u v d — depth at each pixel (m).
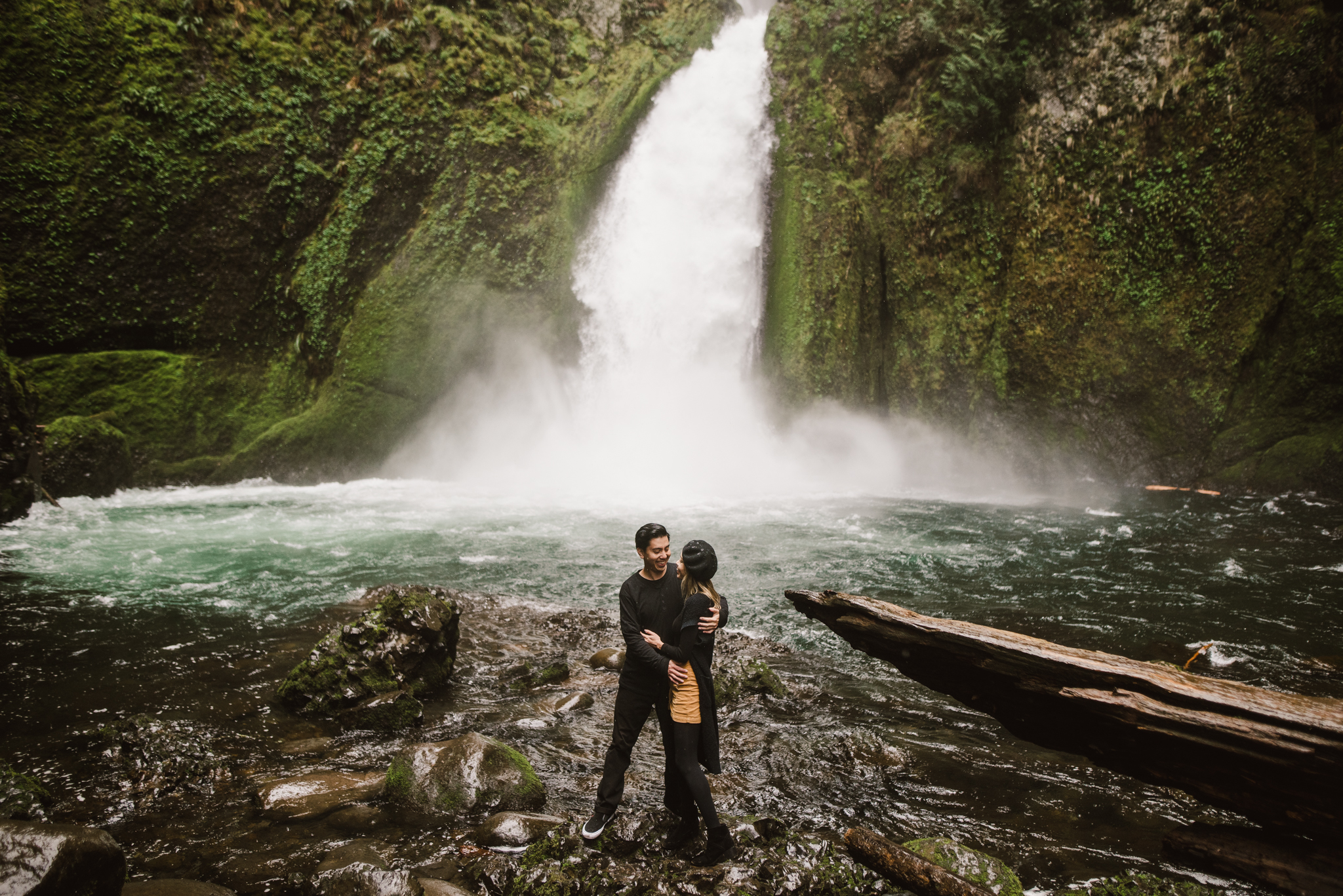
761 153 21.72
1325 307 15.69
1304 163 16.05
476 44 20.34
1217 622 7.63
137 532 11.53
